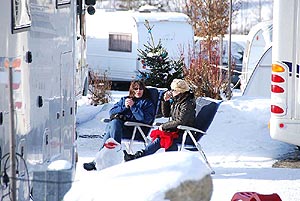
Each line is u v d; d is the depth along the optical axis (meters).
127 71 34.16
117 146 10.93
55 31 8.92
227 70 21.12
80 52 17.97
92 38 35.22
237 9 46.31
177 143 12.49
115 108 13.23
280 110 13.72
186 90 12.46
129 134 13.35
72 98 10.32
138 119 13.04
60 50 9.28
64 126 9.63
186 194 5.95
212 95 19.25
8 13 6.75
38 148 8.00
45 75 8.36
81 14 17.31
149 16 33.59
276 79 13.69
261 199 8.58
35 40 7.83
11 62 6.86
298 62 13.60
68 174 7.28
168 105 13.44
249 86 20.80
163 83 19.97
